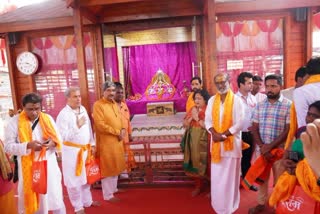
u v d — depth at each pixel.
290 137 2.13
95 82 5.33
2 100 7.34
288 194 1.71
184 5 4.92
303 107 1.88
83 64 3.80
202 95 3.35
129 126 4.27
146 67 6.81
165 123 5.35
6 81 7.33
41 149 2.50
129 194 3.69
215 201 2.93
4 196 2.33
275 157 2.71
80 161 3.10
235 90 5.18
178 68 6.73
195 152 3.38
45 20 4.93
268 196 3.28
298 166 1.60
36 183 2.44
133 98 6.69
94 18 4.86
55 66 5.59
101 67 5.29
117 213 3.20
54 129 2.69
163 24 5.20
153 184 3.86
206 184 3.72
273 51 5.07
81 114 3.16
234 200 2.96
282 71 5.09
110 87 3.40
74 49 5.50
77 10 3.71
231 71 5.14
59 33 5.41
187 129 3.49
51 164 2.64
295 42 4.98
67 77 5.60
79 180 3.12
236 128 2.73
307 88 1.88
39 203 2.59
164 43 6.34
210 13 3.57
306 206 1.63
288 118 2.67
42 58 5.59
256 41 5.06
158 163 4.29
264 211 3.03
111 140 3.41
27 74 5.41
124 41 6.22
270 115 2.79
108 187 3.50
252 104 3.50
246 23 5.02
